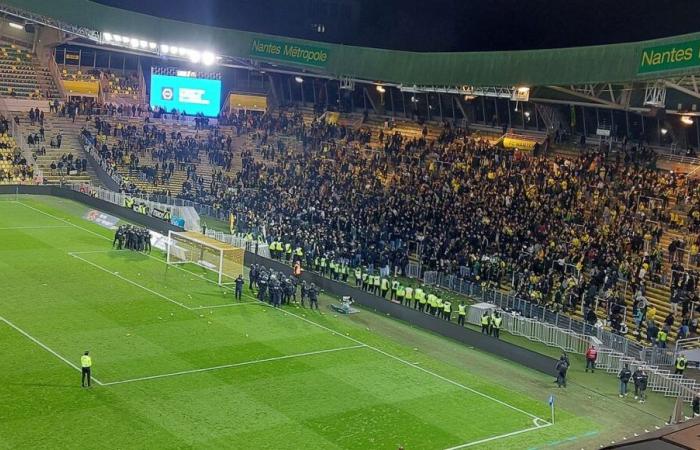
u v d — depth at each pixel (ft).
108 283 187.11
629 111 243.19
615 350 163.32
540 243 209.05
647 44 170.40
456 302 197.88
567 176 230.07
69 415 116.57
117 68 346.74
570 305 183.73
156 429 114.52
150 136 309.01
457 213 233.76
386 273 212.84
